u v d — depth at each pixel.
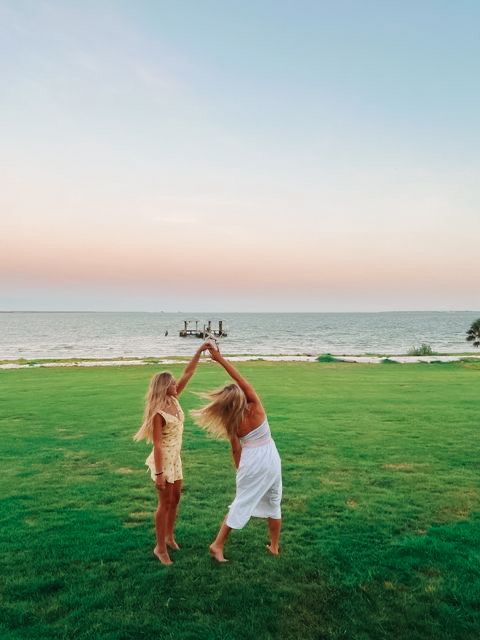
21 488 6.89
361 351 58.22
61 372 23.44
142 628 3.62
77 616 3.76
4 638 3.47
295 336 103.81
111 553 4.81
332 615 3.81
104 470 7.78
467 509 6.10
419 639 3.54
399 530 5.44
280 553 4.82
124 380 19.91
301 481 7.21
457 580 4.31
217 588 4.16
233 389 4.69
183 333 102.62
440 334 114.50
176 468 4.81
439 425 11.12
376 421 11.57
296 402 14.34
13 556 4.75
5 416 12.12
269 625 3.67
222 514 5.92
